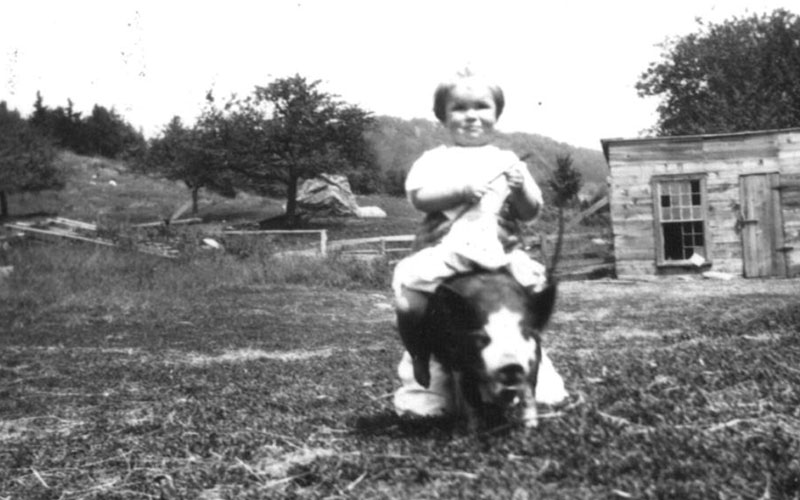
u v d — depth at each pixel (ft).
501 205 15.47
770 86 177.47
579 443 13.47
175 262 86.79
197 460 16.39
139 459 17.04
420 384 15.43
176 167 207.82
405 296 15.02
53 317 57.67
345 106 195.42
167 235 101.81
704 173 84.23
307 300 68.80
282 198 264.72
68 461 17.67
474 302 13.79
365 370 30.19
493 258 14.44
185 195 258.37
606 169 218.79
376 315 60.80
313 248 102.99
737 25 188.24
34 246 96.12
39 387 30.30
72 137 331.36
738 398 16.16
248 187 252.42
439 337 14.75
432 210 15.69
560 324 48.62
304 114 188.75
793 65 179.22
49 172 208.64
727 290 69.62
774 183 82.64
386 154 347.15
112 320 56.49
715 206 84.02
